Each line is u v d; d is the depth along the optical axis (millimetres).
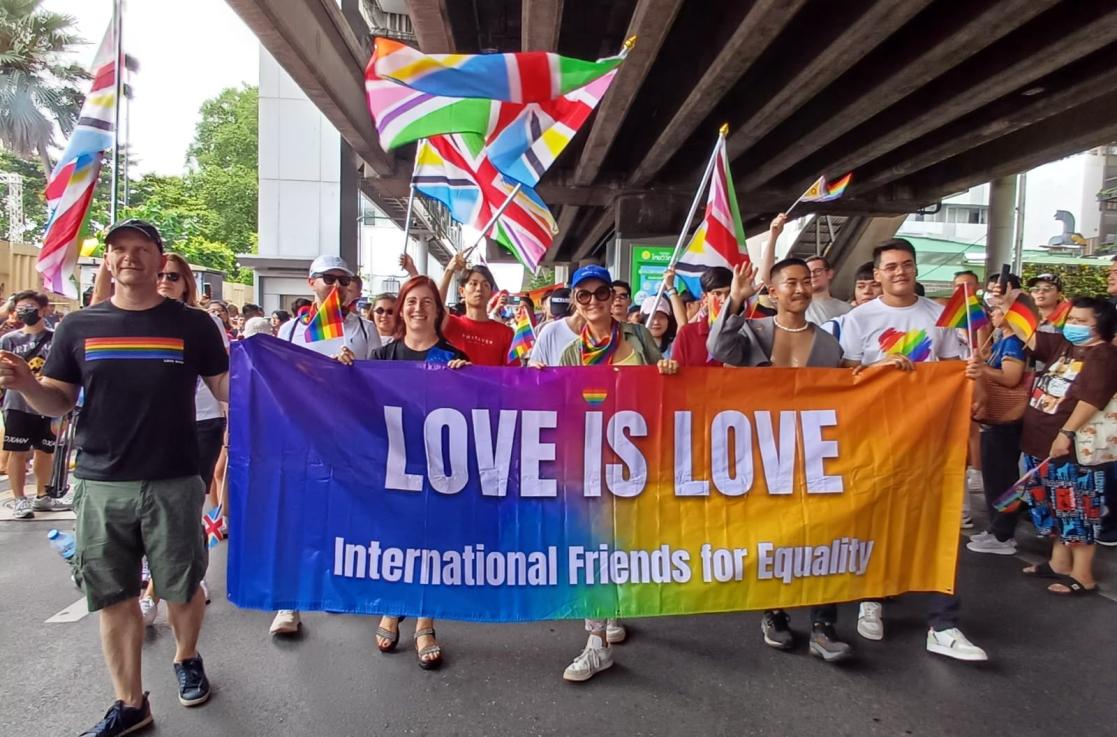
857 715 2969
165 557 2893
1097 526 4277
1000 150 15195
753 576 3326
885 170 15562
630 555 3316
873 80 10578
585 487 3326
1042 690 3174
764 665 3404
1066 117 13438
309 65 10305
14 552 5172
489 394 3318
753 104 12320
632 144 16328
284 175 24906
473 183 5285
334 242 25266
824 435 3400
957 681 3254
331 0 11141
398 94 4238
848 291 23031
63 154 3803
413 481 3297
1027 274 32094
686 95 12375
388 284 38656
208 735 2812
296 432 3279
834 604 3441
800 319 3697
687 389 3369
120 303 2889
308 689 3174
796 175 17203
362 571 3285
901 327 3689
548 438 3324
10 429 6043
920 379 3441
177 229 37875
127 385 2811
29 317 6340
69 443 6301
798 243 25406
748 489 3367
